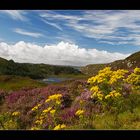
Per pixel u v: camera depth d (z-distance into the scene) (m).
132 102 12.91
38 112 17.08
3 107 23.98
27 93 25.20
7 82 66.62
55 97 13.02
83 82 22.28
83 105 15.15
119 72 14.16
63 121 13.82
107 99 13.01
